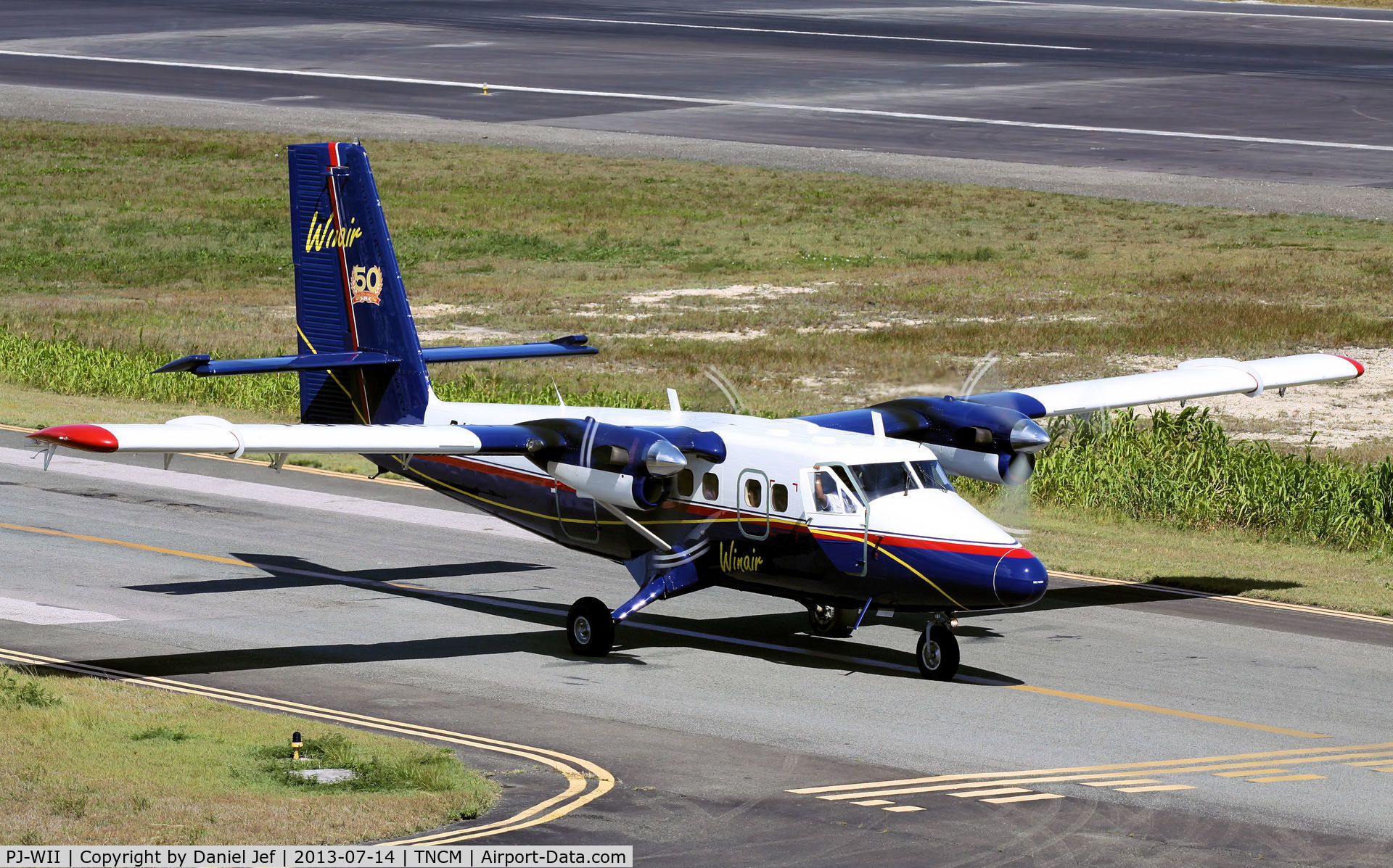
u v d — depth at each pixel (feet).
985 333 594.24
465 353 283.38
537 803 171.22
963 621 269.03
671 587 245.04
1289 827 167.73
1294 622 270.26
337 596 280.10
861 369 529.04
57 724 191.93
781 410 467.93
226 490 373.40
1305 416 483.92
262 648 243.81
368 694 218.79
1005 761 190.90
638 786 177.99
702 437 238.48
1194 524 358.84
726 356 561.43
